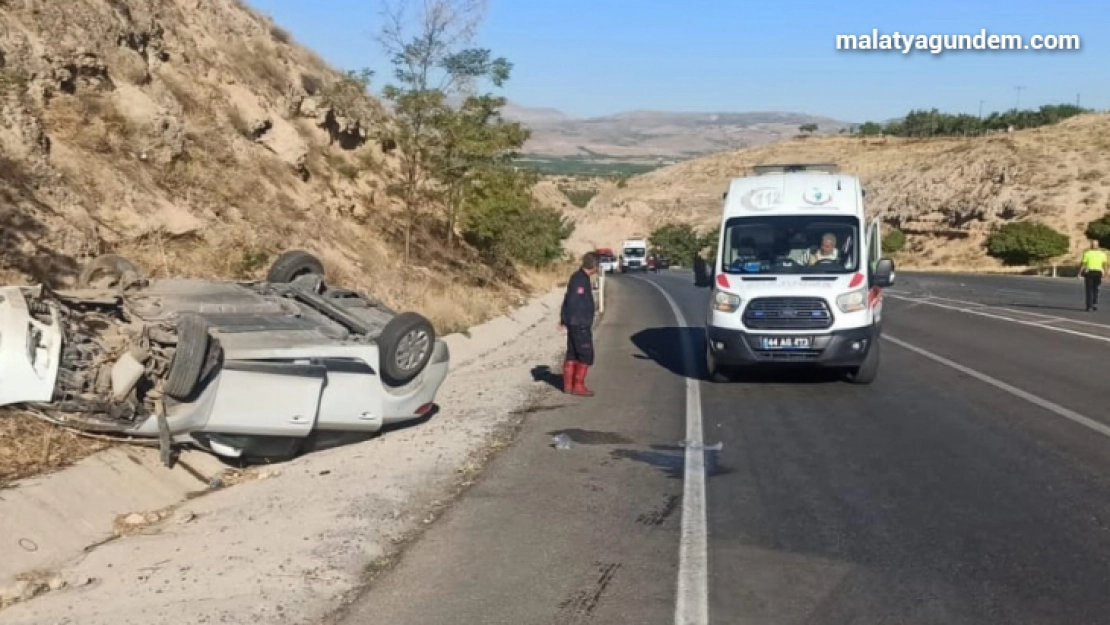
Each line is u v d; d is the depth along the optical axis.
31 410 8.89
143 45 20.91
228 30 26.27
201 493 9.55
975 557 7.23
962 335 21.50
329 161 26.28
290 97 26.05
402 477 9.58
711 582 6.78
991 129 141.88
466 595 6.60
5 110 14.67
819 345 14.52
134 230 15.49
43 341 8.77
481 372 17.39
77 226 14.16
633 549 7.49
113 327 9.73
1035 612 6.23
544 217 42.41
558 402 13.93
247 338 10.08
